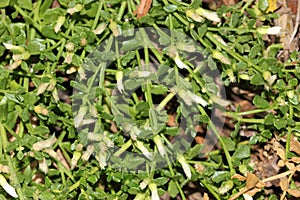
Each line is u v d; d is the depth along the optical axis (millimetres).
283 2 446
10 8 418
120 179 392
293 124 394
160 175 412
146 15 385
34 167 425
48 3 400
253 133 443
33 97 387
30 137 381
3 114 391
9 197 408
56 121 401
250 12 404
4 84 389
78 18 401
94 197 392
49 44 399
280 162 397
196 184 448
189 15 379
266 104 399
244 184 393
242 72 400
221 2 447
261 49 410
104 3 390
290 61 405
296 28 446
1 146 386
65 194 389
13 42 388
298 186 431
